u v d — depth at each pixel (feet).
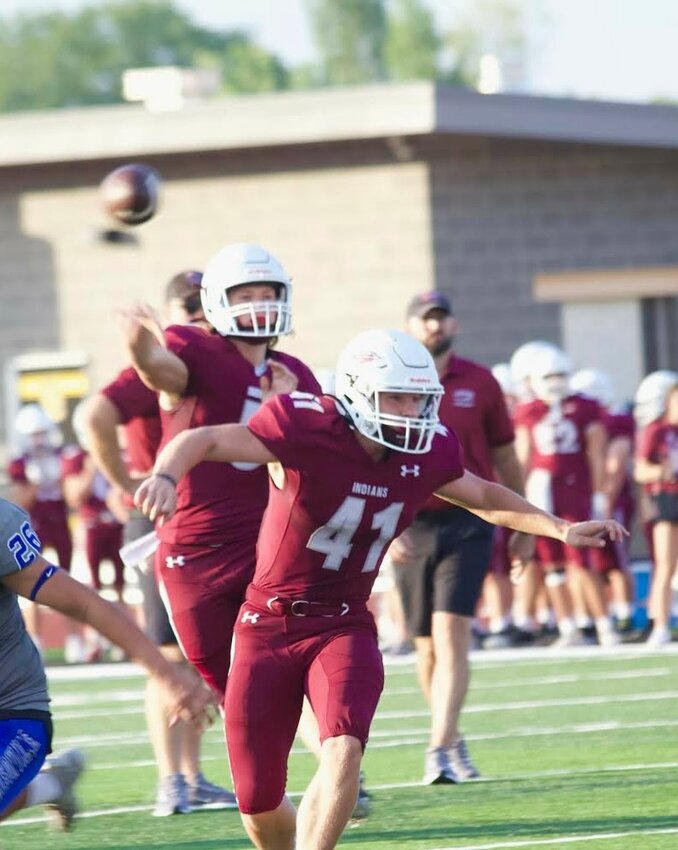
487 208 192.03
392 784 76.74
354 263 191.42
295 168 192.24
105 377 197.26
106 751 93.04
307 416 50.16
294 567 51.21
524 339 193.88
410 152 189.16
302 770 84.28
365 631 52.03
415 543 78.59
